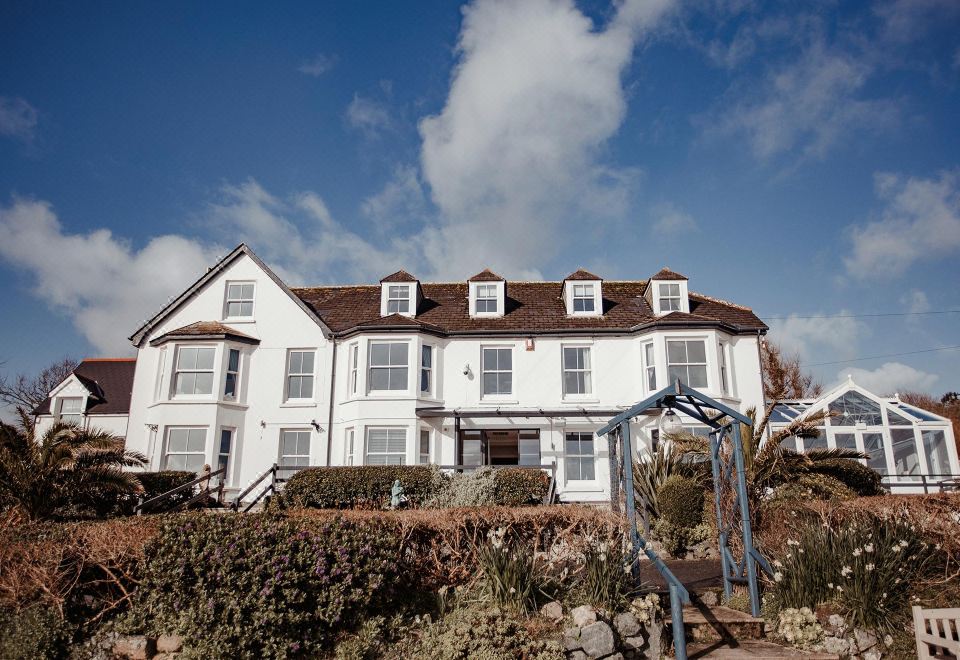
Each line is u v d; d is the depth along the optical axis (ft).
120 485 41.32
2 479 36.96
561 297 79.77
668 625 28.78
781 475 46.34
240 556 26.07
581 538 31.01
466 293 81.56
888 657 27.20
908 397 145.59
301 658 25.29
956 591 30.07
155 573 26.32
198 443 66.08
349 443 67.56
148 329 72.13
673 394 32.86
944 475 57.16
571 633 25.96
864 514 35.14
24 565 26.89
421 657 24.81
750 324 71.15
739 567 33.09
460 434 69.77
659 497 48.57
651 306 75.31
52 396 97.45
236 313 73.46
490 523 31.60
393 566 28.43
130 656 26.05
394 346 68.95
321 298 82.43
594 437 67.92
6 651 24.84
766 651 27.37
